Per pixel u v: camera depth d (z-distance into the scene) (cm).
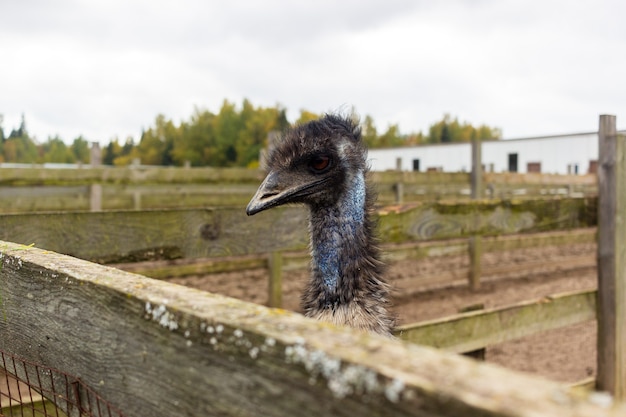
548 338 747
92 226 362
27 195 875
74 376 149
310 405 91
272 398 97
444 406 74
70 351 150
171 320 116
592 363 649
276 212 438
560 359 664
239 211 420
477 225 494
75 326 148
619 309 473
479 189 999
